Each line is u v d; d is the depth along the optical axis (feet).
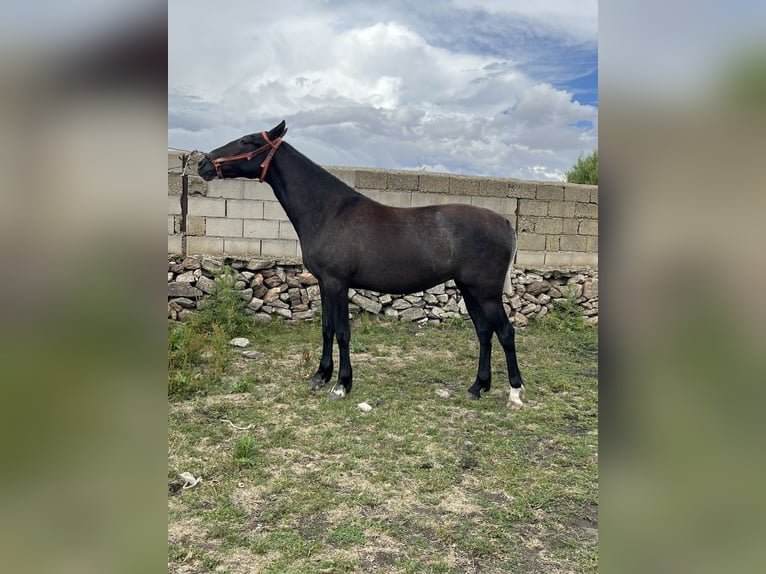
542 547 7.35
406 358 16.84
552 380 15.05
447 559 6.98
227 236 19.77
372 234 12.38
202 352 16.10
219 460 9.50
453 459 9.92
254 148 12.69
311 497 8.37
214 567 6.66
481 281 12.40
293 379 14.20
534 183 22.45
